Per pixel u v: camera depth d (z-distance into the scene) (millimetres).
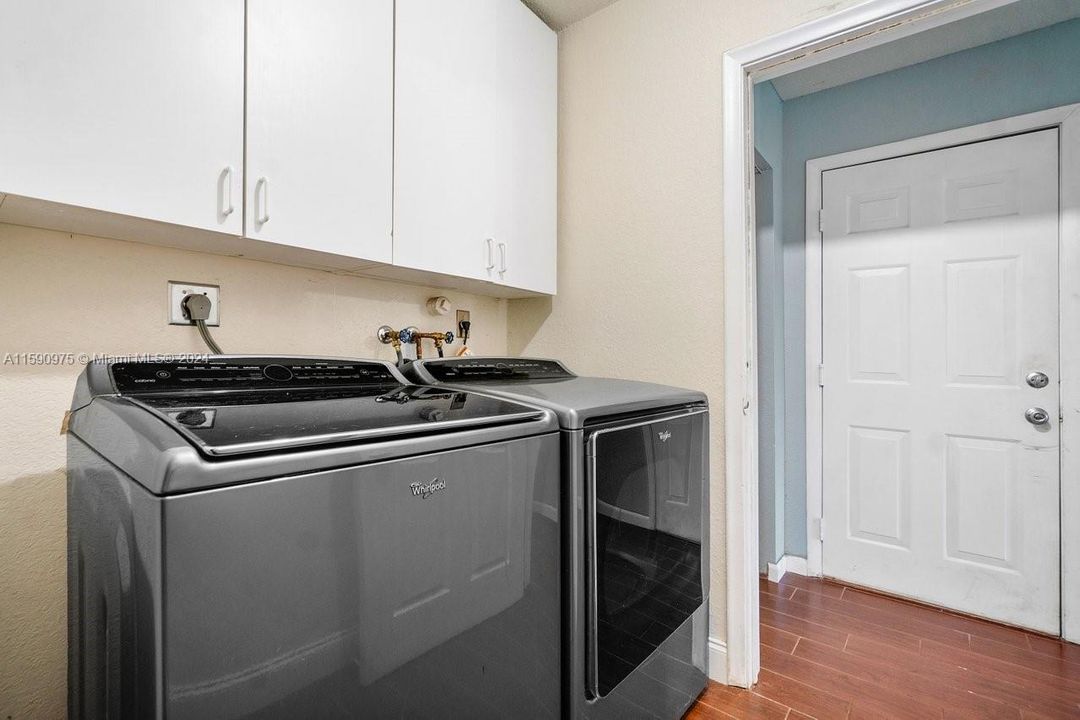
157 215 933
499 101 1674
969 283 2082
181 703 586
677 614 1423
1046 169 1928
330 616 711
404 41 1366
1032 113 1945
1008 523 2008
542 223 1870
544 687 1056
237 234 1043
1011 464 2002
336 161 1211
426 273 1520
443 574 855
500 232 1685
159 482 576
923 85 2188
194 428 700
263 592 648
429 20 1434
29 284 1038
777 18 1537
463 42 1541
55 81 819
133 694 616
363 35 1267
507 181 1709
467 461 896
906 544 2240
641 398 1301
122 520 682
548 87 1896
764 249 2477
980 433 2062
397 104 1349
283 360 1225
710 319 1668
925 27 1401
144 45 914
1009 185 1998
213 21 1004
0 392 1016
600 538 1143
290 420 813
